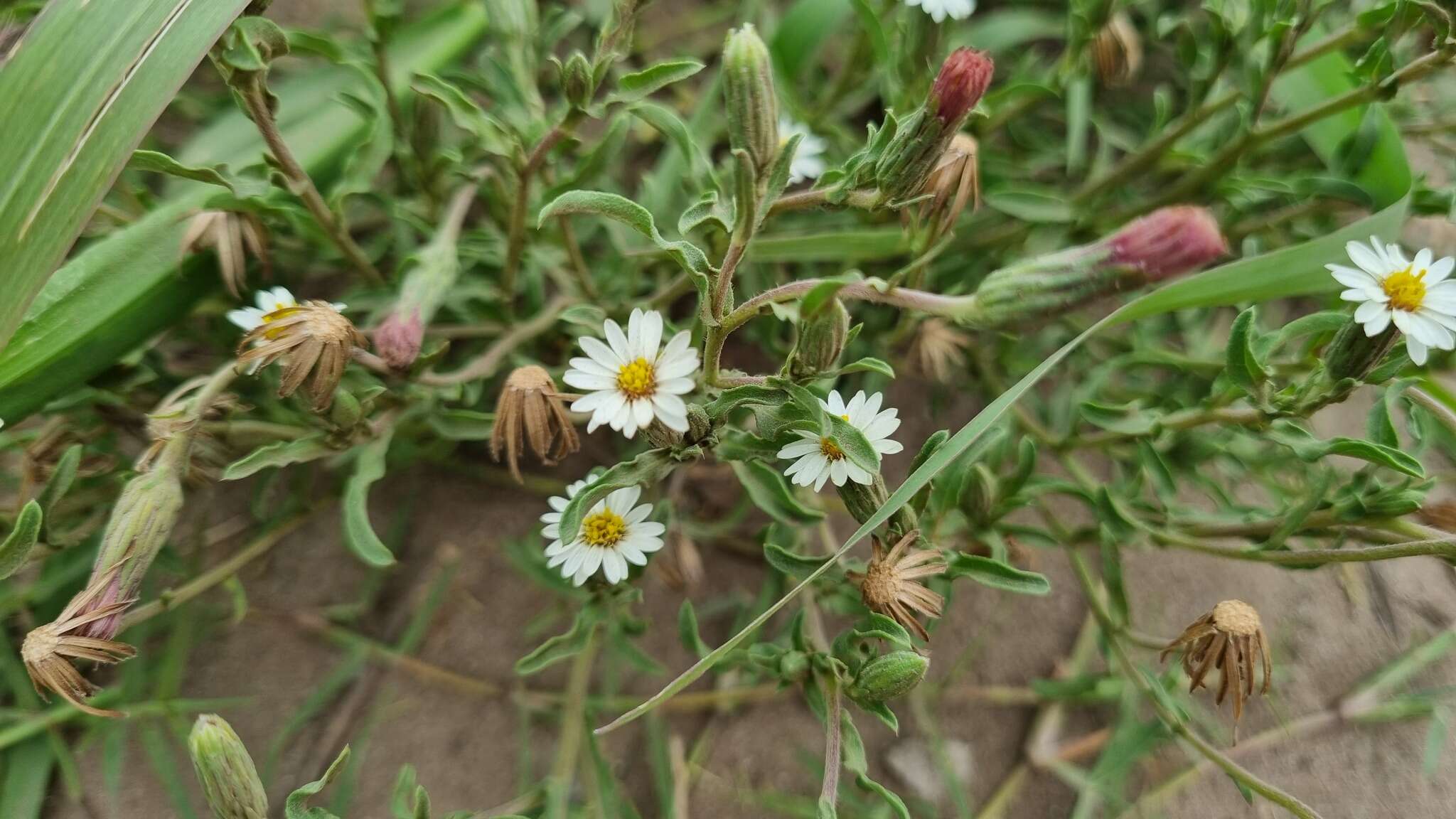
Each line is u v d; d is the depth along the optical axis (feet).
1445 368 0.88
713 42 1.15
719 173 0.90
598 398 0.70
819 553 0.95
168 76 0.76
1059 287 0.65
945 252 0.98
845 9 0.95
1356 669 0.95
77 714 0.86
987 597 0.96
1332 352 0.74
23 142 0.75
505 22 0.83
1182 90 1.08
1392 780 0.92
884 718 0.73
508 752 0.91
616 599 0.80
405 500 0.96
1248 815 0.91
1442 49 0.80
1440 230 1.05
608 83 1.11
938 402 0.99
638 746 0.92
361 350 0.78
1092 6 0.89
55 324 0.81
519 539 0.96
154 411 0.86
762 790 0.91
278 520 0.90
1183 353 1.00
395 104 0.87
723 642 0.94
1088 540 0.86
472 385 0.87
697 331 0.84
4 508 0.85
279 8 1.08
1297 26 0.82
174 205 0.85
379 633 0.93
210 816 0.87
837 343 0.70
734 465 0.79
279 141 0.79
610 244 0.98
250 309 0.81
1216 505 0.94
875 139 0.70
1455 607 0.97
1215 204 1.01
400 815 0.75
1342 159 0.89
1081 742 0.92
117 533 0.73
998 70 1.08
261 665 0.91
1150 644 0.81
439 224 0.93
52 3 0.76
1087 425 0.97
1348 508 0.77
